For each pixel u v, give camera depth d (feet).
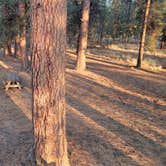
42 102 13.79
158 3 67.56
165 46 112.68
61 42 13.44
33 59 13.47
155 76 54.80
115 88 39.99
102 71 55.83
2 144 18.93
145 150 18.85
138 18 76.54
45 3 12.58
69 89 37.47
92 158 17.26
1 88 36.96
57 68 13.52
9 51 80.33
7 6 54.19
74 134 21.17
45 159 14.56
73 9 76.13
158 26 71.20
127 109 29.25
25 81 41.83
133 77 51.19
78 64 53.62
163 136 21.61
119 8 161.17
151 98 35.19
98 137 20.77
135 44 140.67
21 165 15.93
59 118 14.32
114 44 136.46
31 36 13.37
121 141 20.22
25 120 24.22
